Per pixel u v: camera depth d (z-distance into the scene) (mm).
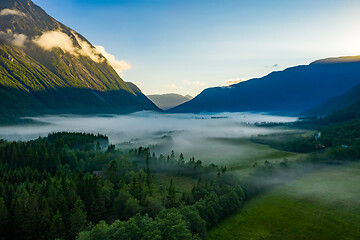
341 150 189500
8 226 80625
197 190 122812
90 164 172000
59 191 99250
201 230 89250
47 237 78250
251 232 98875
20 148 171000
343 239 94188
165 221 72812
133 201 98125
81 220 82625
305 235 97000
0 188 106688
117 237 64125
